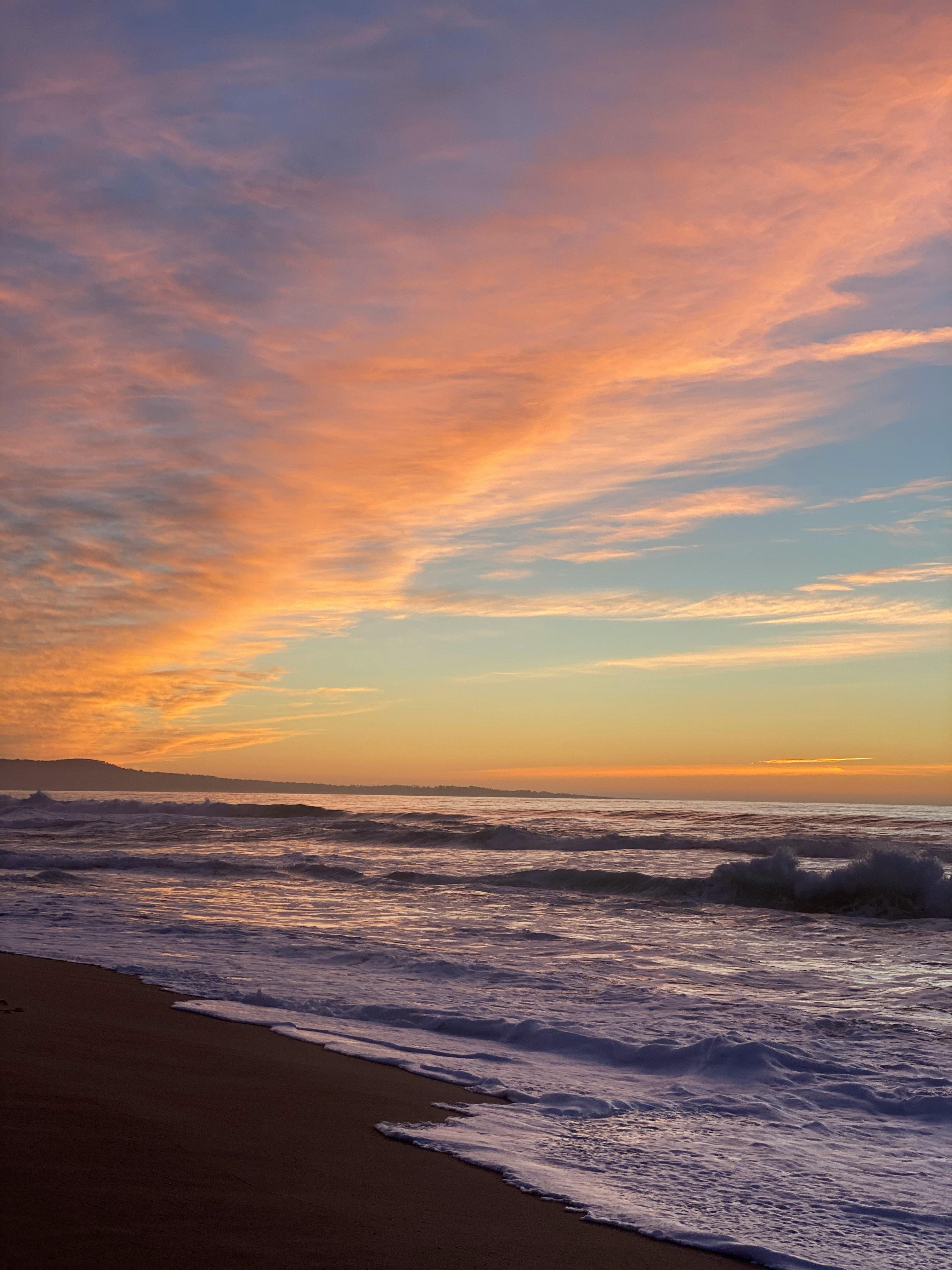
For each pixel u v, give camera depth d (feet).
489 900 56.08
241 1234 9.75
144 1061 18.20
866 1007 27.96
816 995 29.78
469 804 331.16
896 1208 12.79
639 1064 21.17
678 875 69.36
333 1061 19.70
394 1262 9.51
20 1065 16.70
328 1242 9.84
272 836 109.40
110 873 70.08
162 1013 23.62
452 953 36.58
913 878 53.83
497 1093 18.06
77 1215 9.69
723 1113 17.53
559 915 50.06
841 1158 15.10
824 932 45.14
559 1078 19.52
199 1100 15.58
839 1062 21.45
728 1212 12.28
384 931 42.24
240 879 67.15
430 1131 15.01
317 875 69.36
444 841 99.19
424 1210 11.30
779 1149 15.39
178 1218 9.97
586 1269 9.98
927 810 256.11
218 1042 20.74
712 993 29.68
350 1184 11.97
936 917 50.62
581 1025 24.41
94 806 166.71
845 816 122.31
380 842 102.73
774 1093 18.93
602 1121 16.63
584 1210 11.93
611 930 44.91
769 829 105.40
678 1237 11.21
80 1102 14.39
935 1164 14.97
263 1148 13.05
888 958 37.88
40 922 41.81
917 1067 21.04
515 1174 13.11
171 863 74.02
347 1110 15.87
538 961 35.22
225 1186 11.21
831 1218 12.32
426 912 50.44
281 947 35.68
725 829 106.93
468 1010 25.96
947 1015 26.68
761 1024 25.23
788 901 54.70
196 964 31.58
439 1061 20.40
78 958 32.14
